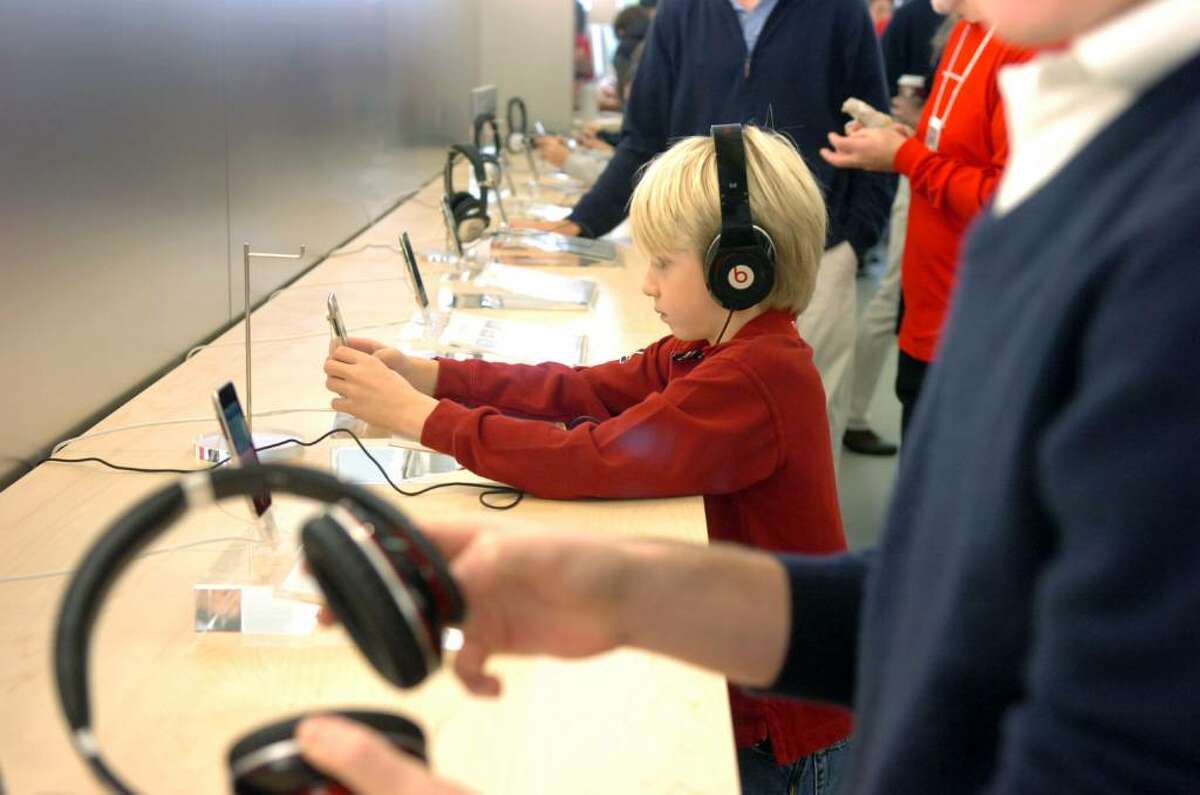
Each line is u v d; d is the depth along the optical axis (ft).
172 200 6.15
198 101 6.46
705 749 2.91
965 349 1.64
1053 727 1.33
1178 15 1.36
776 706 4.27
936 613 1.62
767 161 4.60
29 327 4.66
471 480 4.64
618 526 4.22
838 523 4.68
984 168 7.03
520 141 14.32
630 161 9.08
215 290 6.89
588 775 2.80
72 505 4.28
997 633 1.52
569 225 9.18
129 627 3.43
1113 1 1.49
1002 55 6.75
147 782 2.72
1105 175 1.43
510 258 8.59
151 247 5.88
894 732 1.68
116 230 5.45
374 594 1.65
